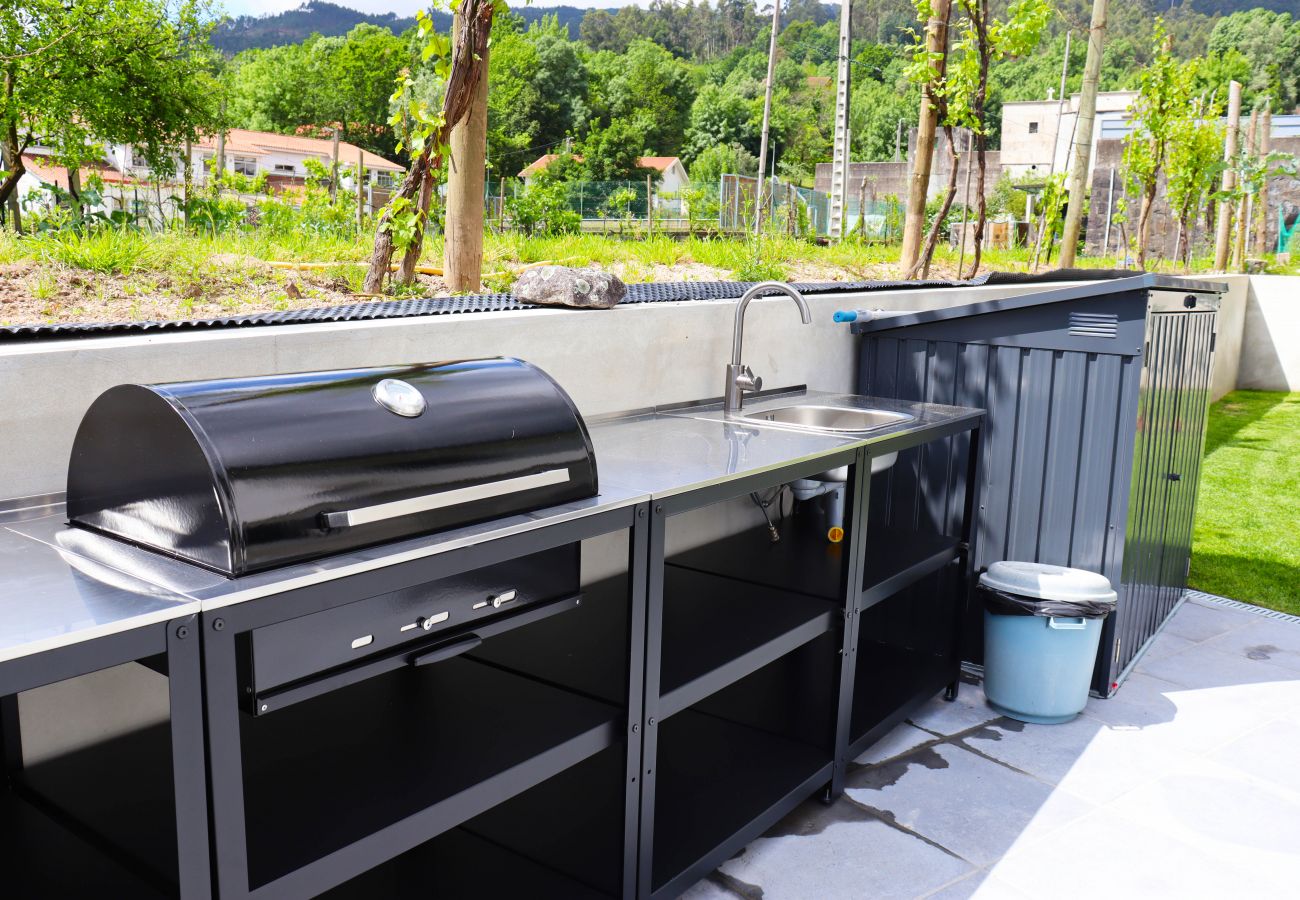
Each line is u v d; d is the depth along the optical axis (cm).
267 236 491
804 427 282
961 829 258
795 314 361
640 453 241
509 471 172
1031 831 258
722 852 227
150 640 119
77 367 176
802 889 232
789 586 284
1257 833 258
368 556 146
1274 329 1030
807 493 334
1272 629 409
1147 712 330
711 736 280
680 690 212
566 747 187
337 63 6291
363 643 148
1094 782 284
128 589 128
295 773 173
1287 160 1359
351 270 389
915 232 727
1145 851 249
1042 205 1501
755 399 347
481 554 162
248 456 138
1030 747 305
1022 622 313
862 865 242
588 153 6047
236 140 5231
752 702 287
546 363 269
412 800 163
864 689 318
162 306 316
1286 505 605
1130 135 1258
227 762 130
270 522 136
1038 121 4312
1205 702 338
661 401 312
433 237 523
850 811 267
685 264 611
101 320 292
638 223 1187
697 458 234
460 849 221
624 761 200
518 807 230
